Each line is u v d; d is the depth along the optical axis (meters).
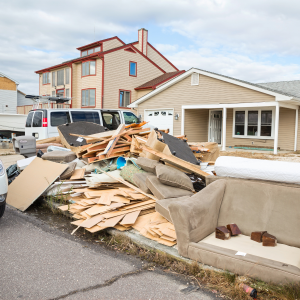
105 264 3.24
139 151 6.02
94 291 2.68
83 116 10.62
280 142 16.34
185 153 5.30
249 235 3.33
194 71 16.75
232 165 3.66
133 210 4.25
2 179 4.29
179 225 3.18
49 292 2.65
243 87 14.95
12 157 12.71
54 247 3.67
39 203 5.63
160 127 19.03
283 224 3.15
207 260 2.99
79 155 6.41
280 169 3.29
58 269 3.08
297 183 3.23
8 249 3.56
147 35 28.11
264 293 2.59
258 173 3.44
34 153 7.89
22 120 20.62
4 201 4.32
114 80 24.38
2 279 2.86
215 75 15.82
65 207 4.82
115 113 11.73
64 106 25.88
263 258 2.75
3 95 33.38
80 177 5.58
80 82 26.22
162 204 3.78
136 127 6.89
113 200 4.41
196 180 5.16
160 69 27.62
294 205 3.13
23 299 2.53
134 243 3.73
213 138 19.61
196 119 18.66
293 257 2.78
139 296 2.62
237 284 2.67
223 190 3.65
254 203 3.40
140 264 3.26
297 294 2.44
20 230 4.25
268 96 14.10
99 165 6.15
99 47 26.70
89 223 3.91
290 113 15.85
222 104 15.73
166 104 18.53
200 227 3.26
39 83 32.50
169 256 3.29
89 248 3.68
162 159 5.10
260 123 17.05
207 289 2.76
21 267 3.11
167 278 2.95
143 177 4.79
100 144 6.06
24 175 5.95
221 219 3.59
